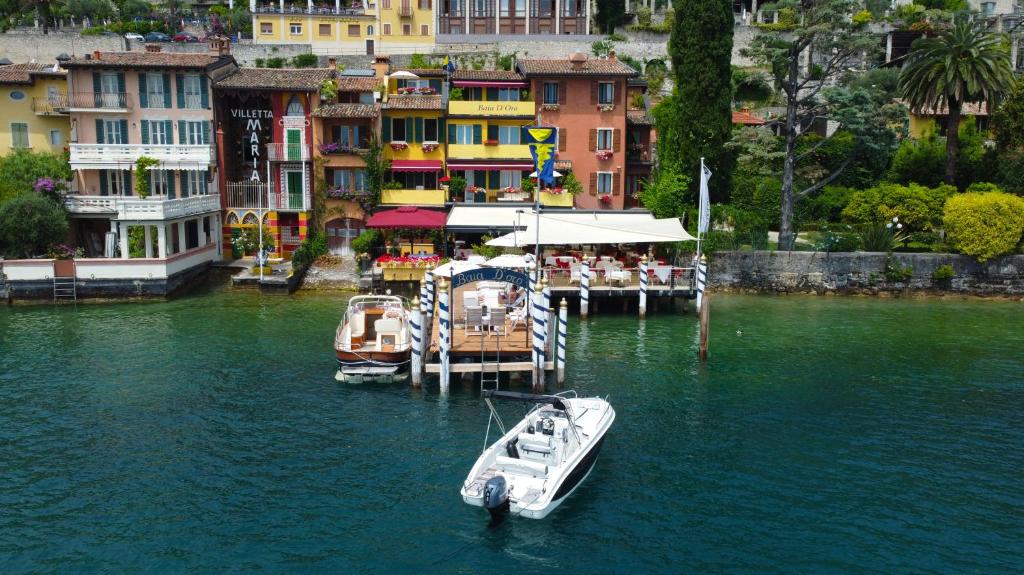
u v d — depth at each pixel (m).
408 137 59.69
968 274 53.59
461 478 24.64
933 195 56.62
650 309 47.78
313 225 58.06
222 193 58.19
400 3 84.94
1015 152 60.44
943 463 26.09
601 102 61.22
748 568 20.16
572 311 47.50
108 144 56.16
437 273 34.25
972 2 96.62
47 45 81.31
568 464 23.20
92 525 21.81
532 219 50.34
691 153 58.31
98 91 56.78
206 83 57.12
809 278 53.88
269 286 50.91
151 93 57.12
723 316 46.75
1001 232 52.44
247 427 28.44
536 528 21.92
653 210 57.81
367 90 60.09
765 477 24.98
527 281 33.09
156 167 55.56
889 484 24.59
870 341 41.16
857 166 65.06
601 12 89.94
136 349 38.00
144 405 30.50
